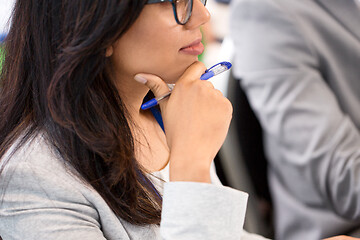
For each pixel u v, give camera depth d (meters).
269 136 2.00
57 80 0.74
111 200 0.80
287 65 1.95
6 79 0.88
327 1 1.96
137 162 0.84
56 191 0.73
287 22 1.94
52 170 0.75
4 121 0.85
